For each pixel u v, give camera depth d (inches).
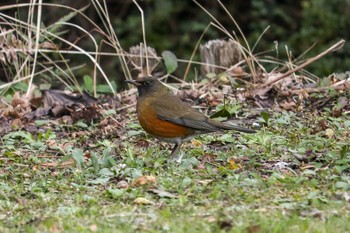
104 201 394.9
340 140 491.2
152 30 1050.7
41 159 486.3
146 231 342.0
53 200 398.0
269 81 621.9
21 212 382.9
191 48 1043.3
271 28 1035.9
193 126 458.6
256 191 394.9
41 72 649.0
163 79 674.2
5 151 503.8
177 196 394.9
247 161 457.1
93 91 650.8
